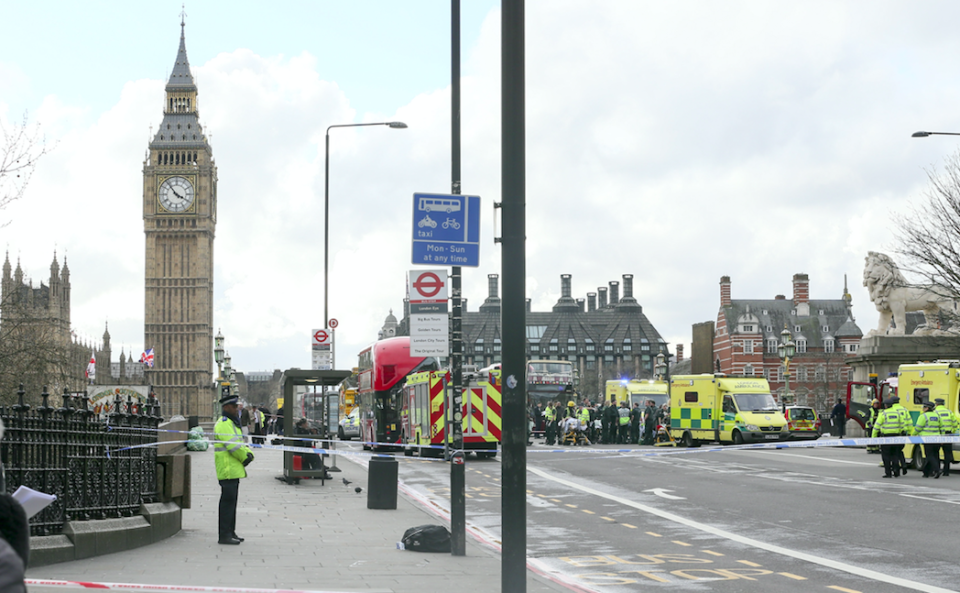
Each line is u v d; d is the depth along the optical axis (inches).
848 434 1745.8
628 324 7465.6
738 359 4741.6
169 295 6643.7
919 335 1774.1
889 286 1804.9
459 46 512.7
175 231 6663.4
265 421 2241.6
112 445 487.2
